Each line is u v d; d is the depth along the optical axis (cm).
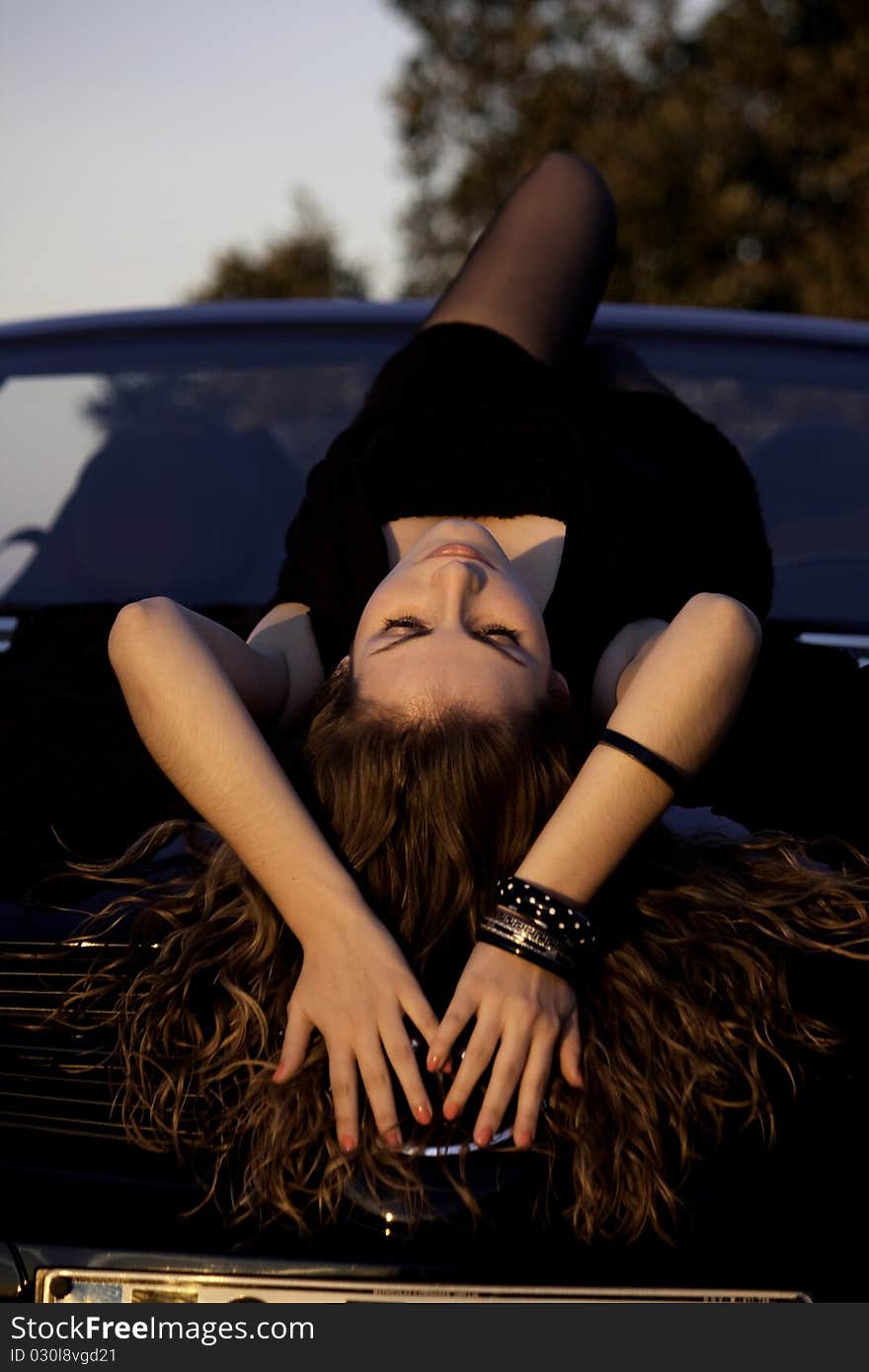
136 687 144
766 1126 123
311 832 138
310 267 1742
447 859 143
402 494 203
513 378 225
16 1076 128
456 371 228
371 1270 116
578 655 186
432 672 151
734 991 133
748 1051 128
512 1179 121
